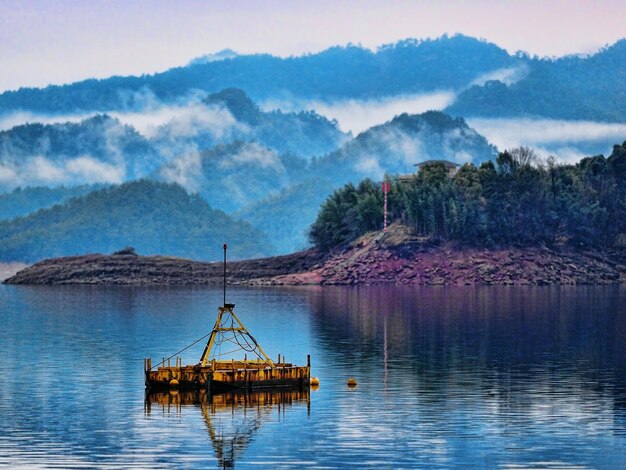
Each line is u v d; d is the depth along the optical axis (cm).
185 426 16338
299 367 19662
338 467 14050
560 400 18712
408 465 14138
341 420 16838
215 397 18788
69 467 14000
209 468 14000
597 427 16412
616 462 14312
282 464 14188
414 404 18225
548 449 15000
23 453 14700
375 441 15400
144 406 17938
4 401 18475
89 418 16925
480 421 16825
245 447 15025
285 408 17800
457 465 14150
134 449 14925
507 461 14350
